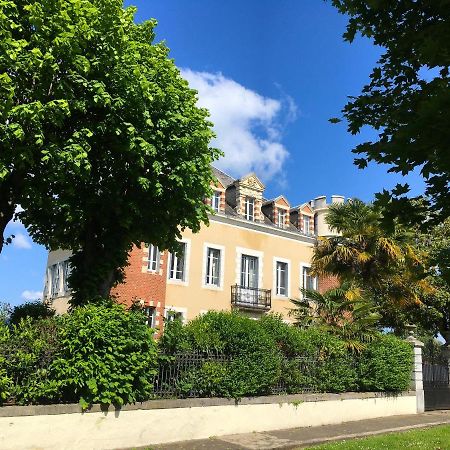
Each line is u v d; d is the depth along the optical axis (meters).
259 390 12.07
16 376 8.18
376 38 4.94
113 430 9.05
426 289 22.47
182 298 26.39
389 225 4.21
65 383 8.41
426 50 3.96
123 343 9.11
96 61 9.37
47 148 8.84
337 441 10.95
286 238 31.91
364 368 15.05
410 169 3.95
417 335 27.44
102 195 10.80
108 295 11.29
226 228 29.17
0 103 7.97
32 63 8.40
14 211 11.37
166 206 10.89
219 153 11.70
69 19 8.72
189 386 10.55
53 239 12.48
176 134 10.48
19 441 7.85
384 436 11.34
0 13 8.13
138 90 9.62
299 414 12.69
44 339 8.41
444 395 17.98
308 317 16.42
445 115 3.27
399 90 4.88
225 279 28.39
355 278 20.16
